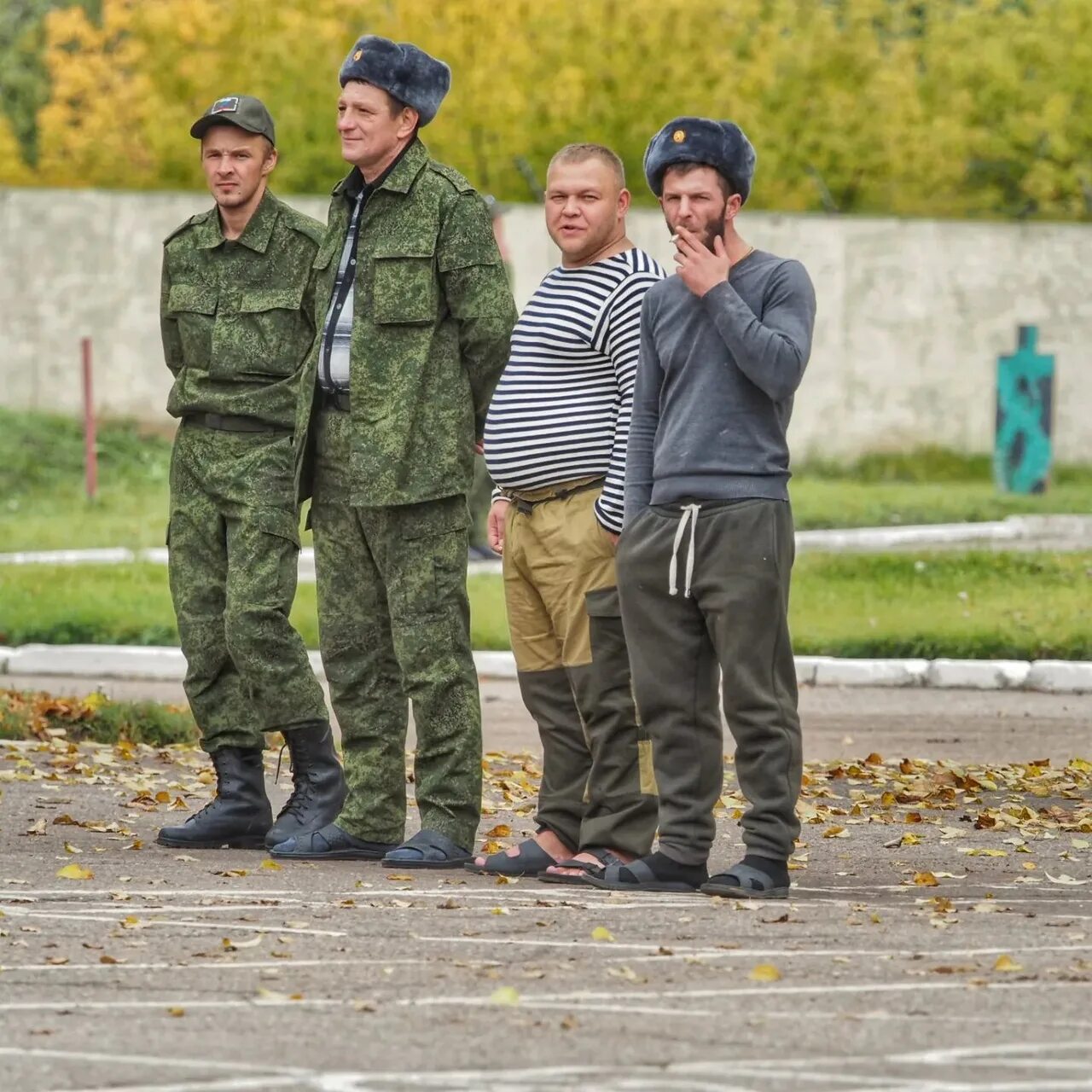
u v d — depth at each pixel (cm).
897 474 10862
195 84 11694
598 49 11469
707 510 2480
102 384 10331
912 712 5266
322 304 2883
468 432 2830
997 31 12719
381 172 2850
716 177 2498
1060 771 4125
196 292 3047
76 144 12006
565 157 2705
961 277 11056
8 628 6512
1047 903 2541
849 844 3173
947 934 2209
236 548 2969
